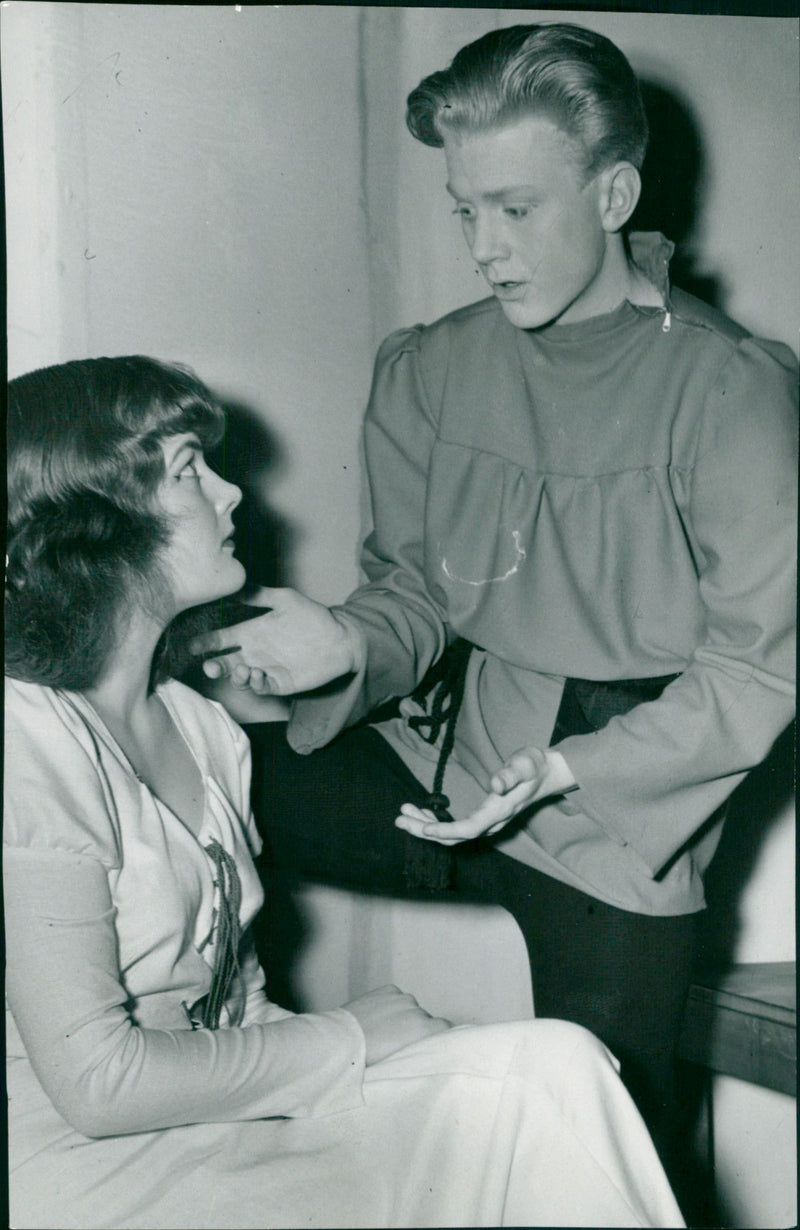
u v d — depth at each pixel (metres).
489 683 1.24
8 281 1.27
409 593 1.27
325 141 1.38
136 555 0.94
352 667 1.18
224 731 1.04
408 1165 0.80
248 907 0.96
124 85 1.30
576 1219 0.79
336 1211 0.78
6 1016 0.90
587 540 1.18
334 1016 0.87
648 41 1.41
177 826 0.90
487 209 1.14
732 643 1.12
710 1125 1.33
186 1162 0.80
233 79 1.34
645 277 1.19
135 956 0.85
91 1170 0.79
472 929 1.39
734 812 1.40
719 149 1.42
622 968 1.15
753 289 1.43
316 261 1.39
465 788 1.21
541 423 1.21
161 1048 0.79
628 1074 1.16
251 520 1.36
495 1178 0.79
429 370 1.30
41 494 0.92
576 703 1.18
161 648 1.02
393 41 1.39
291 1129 0.83
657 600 1.16
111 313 1.30
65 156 1.28
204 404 0.99
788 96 1.43
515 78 1.09
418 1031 0.87
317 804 1.24
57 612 0.89
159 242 1.32
